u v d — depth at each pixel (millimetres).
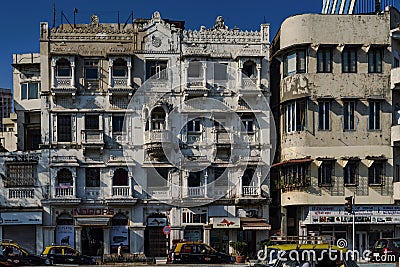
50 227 50062
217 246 51062
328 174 50062
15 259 40312
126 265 38938
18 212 49938
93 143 50531
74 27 51906
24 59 56125
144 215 51125
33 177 50812
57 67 51094
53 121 51062
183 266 36969
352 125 50594
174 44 51969
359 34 51062
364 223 49812
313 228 49875
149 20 52375
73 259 41719
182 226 50875
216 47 52188
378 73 51062
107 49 51625
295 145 50562
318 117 50469
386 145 50625
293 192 50062
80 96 51188
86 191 50844
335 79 50656
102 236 50625
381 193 50156
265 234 51281
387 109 51000
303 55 50938
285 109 51906
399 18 53750
